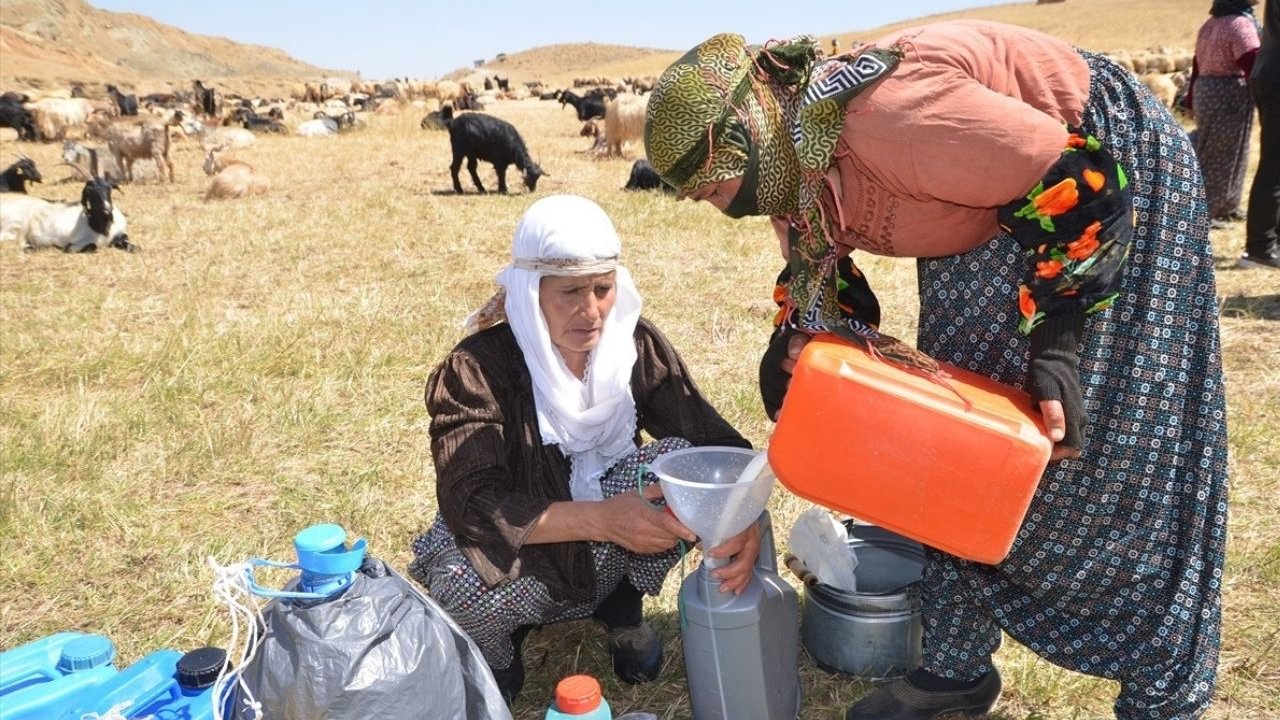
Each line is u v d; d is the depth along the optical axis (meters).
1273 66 6.36
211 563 2.12
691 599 2.54
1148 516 2.31
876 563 3.18
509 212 11.16
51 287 7.86
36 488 4.20
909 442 2.09
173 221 10.92
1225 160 8.10
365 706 2.04
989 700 2.73
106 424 4.82
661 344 2.91
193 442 4.61
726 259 8.24
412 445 4.63
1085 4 93.19
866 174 2.19
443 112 27.81
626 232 9.36
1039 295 2.08
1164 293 2.19
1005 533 2.09
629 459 2.87
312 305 6.97
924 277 2.44
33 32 150.12
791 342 2.42
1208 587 2.34
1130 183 2.16
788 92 2.21
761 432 4.67
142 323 6.76
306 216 10.95
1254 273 6.85
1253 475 4.01
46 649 2.27
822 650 2.98
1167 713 2.39
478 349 2.70
